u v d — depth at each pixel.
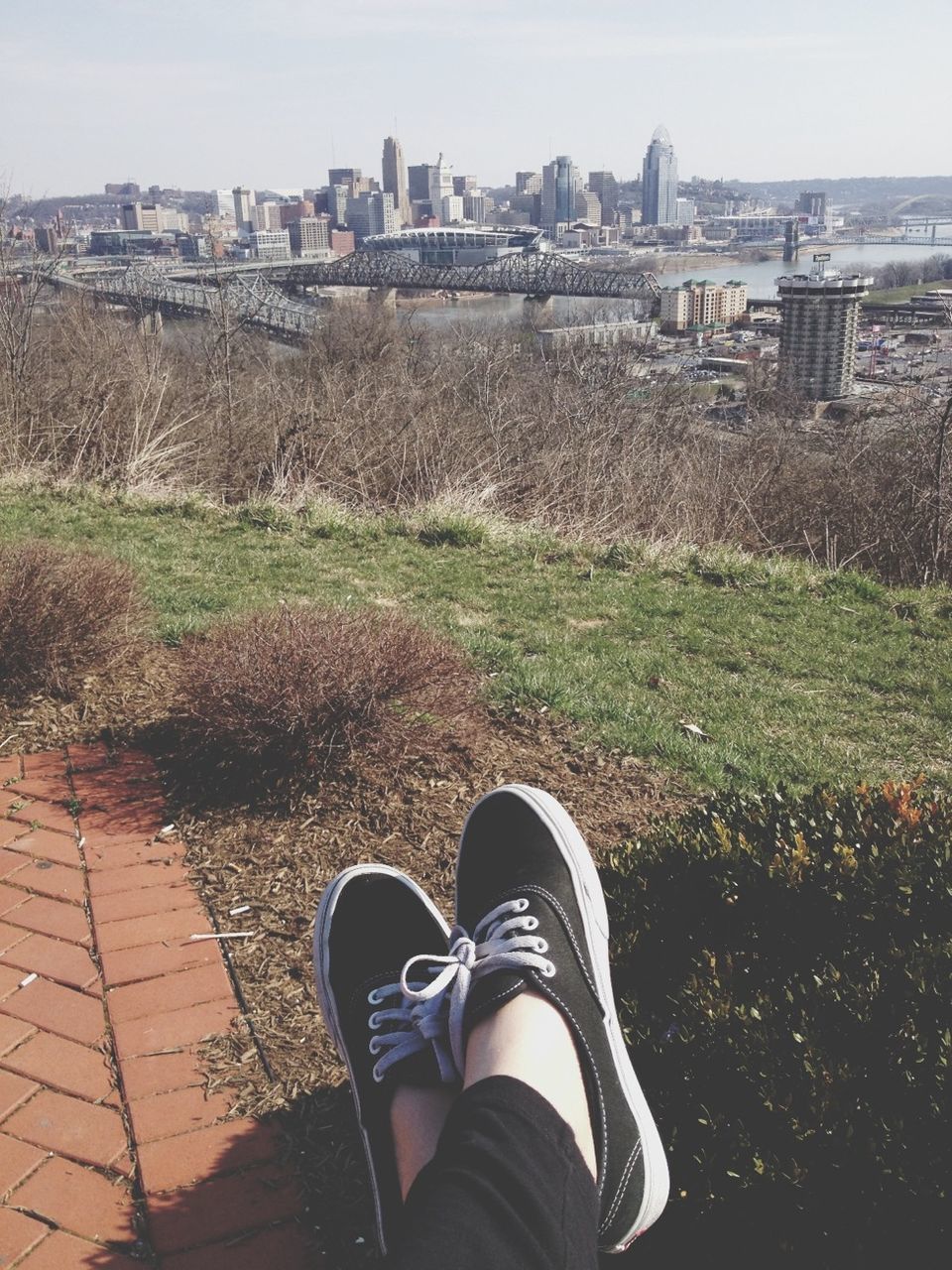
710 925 2.22
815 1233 1.55
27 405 13.06
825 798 2.55
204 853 3.25
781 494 14.34
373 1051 1.63
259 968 2.70
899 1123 1.58
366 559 8.35
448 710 4.10
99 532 8.64
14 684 4.25
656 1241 1.69
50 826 3.36
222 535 8.91
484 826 2.02
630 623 7.02
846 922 2.11
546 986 1.54
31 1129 2.14
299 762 3.62
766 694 5.76
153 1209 1.96
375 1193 1.49
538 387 16.92
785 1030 1.81
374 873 2.04
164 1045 2.40
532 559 8.76
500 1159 1.13
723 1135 1.67
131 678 4.54
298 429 13.04
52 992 2.58
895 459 13.22
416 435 13.29
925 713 5.71
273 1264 1.86
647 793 3.96
